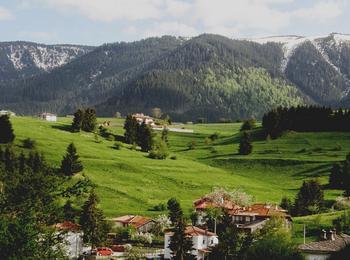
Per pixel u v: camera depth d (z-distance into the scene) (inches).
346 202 7209.6
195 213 6363.2
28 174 1523.1
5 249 1373.0
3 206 1462.8
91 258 4692.4
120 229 5994.1
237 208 6565.0
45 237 1472.7
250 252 3590.1
